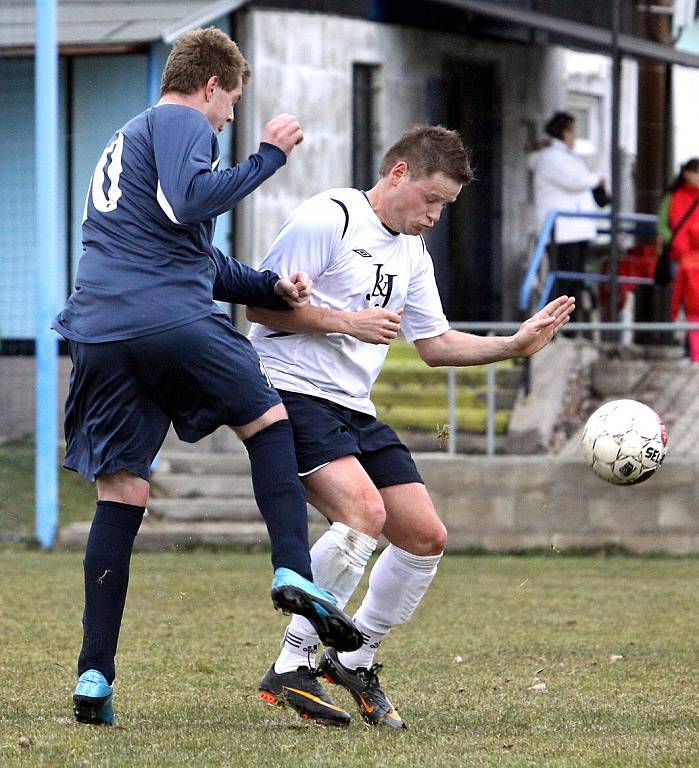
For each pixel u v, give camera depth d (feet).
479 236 200.85
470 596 110.83
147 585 116.37
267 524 55.52
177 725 58.34
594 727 58.70
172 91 56.34
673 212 177.06
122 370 55.36
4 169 192.24
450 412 156.76
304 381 60.49
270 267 60.80
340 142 187.42
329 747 53.01
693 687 70.38
